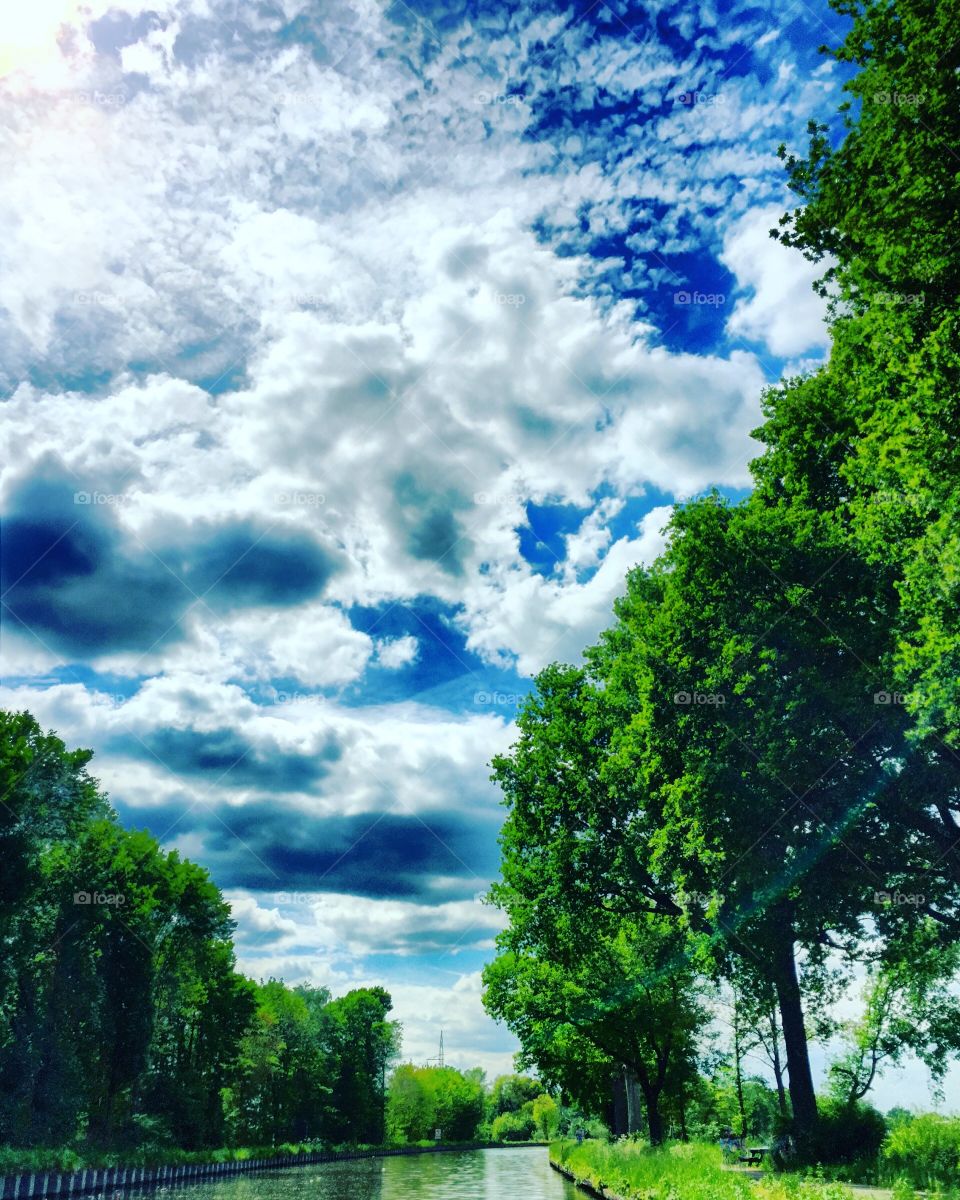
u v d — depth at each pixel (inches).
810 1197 675.4
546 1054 1959.9
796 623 832.9
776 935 903.1
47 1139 1804.9
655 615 1033.5
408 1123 5999.0
